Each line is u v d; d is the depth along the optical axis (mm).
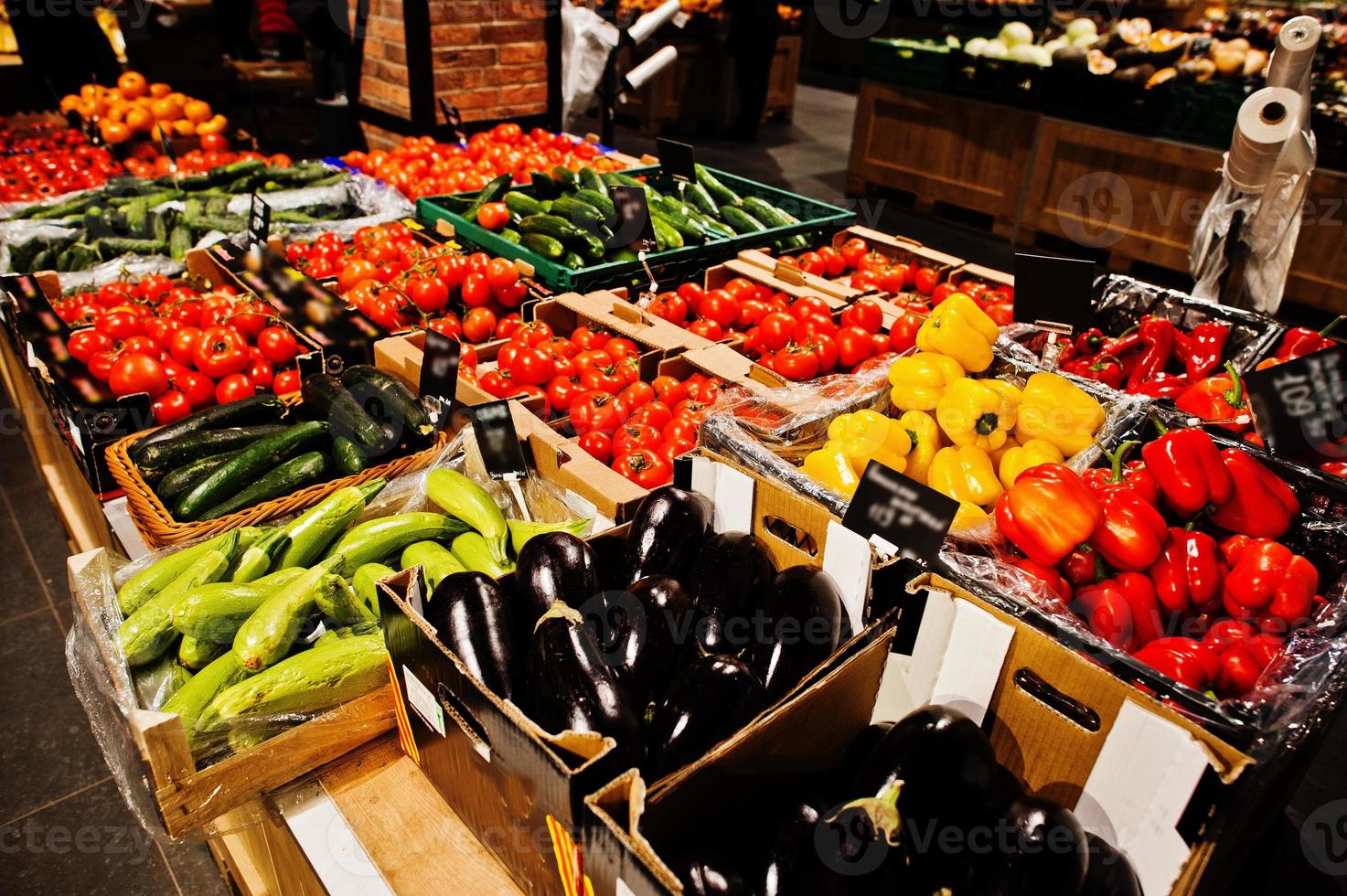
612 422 2711
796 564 1838
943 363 2234
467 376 2904
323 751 1720
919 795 1315
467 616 1491
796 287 3594
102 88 6023
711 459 1957
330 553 2064
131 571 2002
